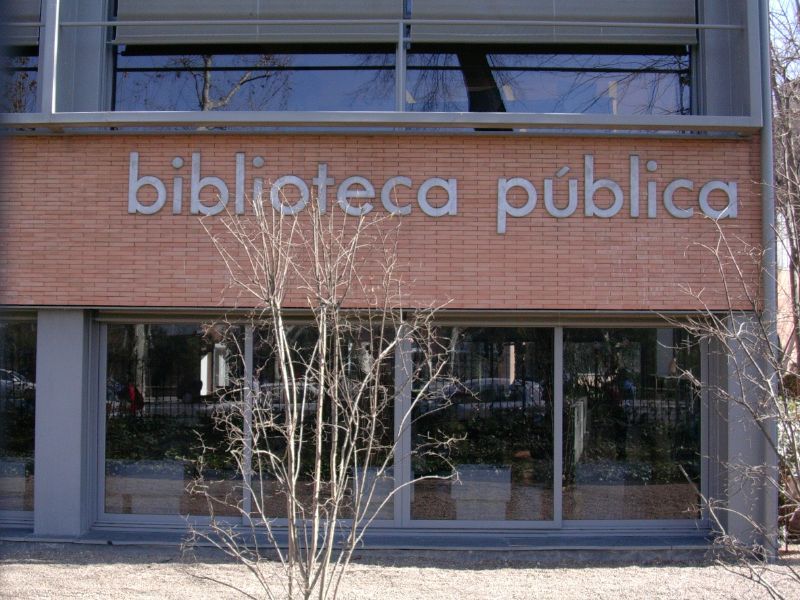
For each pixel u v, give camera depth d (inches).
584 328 376.2
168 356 377.1
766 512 341.4
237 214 340.2
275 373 368.5
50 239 362.0
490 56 387.5
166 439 374.3
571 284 357.7
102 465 374.0
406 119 352.2
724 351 340.5
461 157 361.4
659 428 374.9
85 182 362.9
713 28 369.1
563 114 352.2
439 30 382.0
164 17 386.0
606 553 343.6
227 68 388.8
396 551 343.0
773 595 233.0
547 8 382.6
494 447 370.6
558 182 360.8
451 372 370.6
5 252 361.7
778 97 448.5
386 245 356.8
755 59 355.9
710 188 359.3
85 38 382.0
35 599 274.5
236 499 367.6
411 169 360.8
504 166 361.1
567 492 372.2
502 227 358.3
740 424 346.9
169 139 363.3
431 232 358.6
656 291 357.4
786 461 227.9
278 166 360.8
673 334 375.9
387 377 366.3
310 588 201.5
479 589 293.4
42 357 363.6
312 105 385.4
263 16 383.2
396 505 365.1
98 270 360.2
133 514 372.2
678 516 371.2
